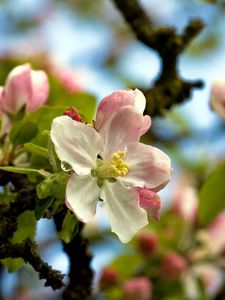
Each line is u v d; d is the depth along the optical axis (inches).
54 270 14.0
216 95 18.5
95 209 13.9
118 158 14.1
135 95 14.3
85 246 16.7
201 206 19.8
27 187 14.9
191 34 20.7
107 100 14.2
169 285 22.8
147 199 14.1
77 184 13.8
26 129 15.7
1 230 14.0
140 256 23.0
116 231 13.9
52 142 13.9
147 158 14.2
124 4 20.8
